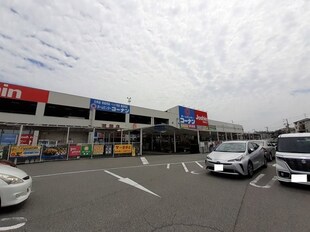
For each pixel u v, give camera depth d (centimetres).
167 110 3494
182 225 315
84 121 2194
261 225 315
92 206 407
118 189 547
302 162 530
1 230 296
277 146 641
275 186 572
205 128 3659
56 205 412
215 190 532
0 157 1070
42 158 1220
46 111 1977
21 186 379
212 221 331
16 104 1806
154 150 2781
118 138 2452
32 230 298
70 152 1357
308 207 398
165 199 454
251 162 730
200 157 1588
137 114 2766
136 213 368
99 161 1270
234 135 4744
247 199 451
